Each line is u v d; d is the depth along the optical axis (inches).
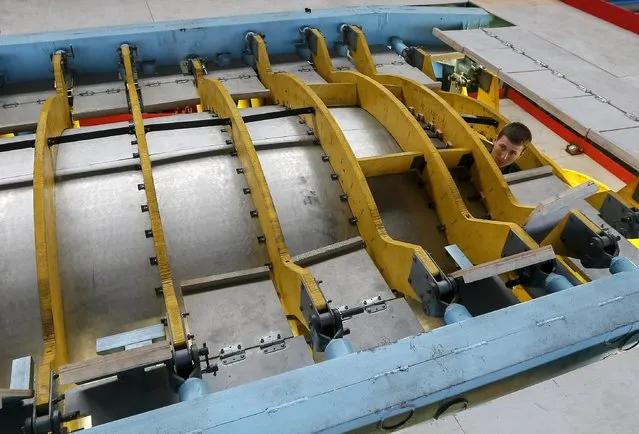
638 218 107.3
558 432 103.6
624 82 130.4
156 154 123.3
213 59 184.1
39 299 92.4
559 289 86.9
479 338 75.2
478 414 107.1
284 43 189.5
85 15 194.9
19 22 185.9
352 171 116.4
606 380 112.0
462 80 208.7
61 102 142.6
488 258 112.7
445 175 120.8
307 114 135.7
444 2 211.2
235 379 89.1
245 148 115.2
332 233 118.5
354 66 184.4
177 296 105.6
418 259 95.8
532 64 138.3
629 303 81.0
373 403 67.4
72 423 93.0
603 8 177.6
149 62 175.0
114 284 104.0
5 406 77.2
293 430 64.4
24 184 114.3
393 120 138.4
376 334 96.9
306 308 92.9
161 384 83.3
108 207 111.8
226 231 113.7
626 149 101.9
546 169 137.9
